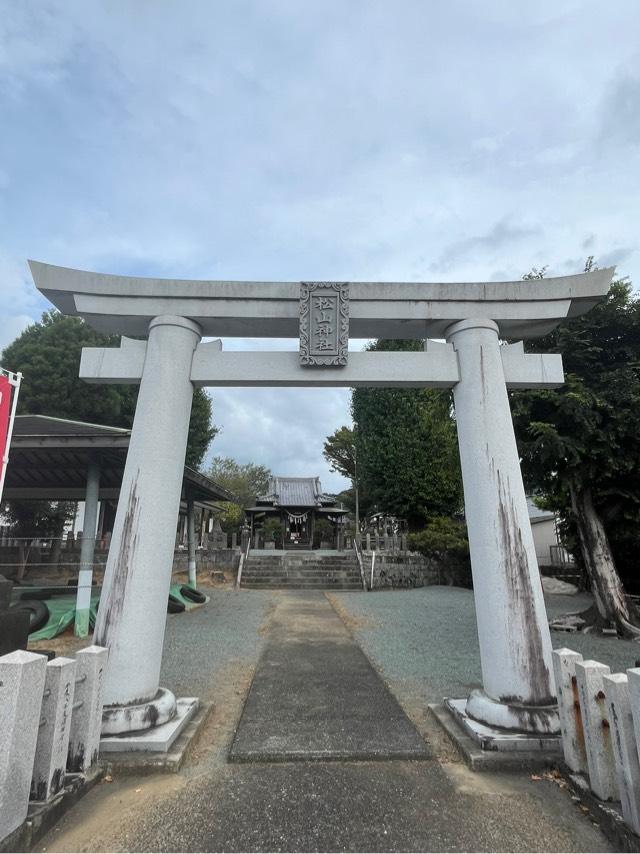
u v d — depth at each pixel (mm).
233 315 4410
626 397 7281
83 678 3170
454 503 19719
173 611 9977
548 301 4441
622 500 8469
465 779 3223
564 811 2867
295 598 12312
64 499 11383
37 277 4309
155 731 3557
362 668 5809
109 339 19406
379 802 2936
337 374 4391
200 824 2699
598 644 7344
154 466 3979
